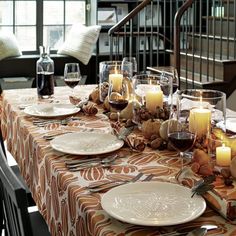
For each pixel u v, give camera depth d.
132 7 6.33
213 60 4.61
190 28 5.77
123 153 1.88
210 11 5.97
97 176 1.62
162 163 1.76
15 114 2.54
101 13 6.20
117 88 2.26
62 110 2.54
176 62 4.38
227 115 2.49
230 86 4.55
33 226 2.02
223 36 5.36
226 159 1.53
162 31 6.28
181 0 5.95
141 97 2.20
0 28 6.04
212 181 1.43
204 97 1.88
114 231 1.25
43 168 1.88
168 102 2.20
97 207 1.38
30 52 6.16
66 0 6.25
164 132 1.91
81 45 5.95
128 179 1.59
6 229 1.90
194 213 1.30
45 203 1.86
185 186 1.50
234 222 1.29
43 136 2.11
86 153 1.83
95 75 6.08
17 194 1.28
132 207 1.34
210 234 1.22
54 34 6.28
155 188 1.46
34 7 6.12
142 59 6.18
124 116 2.26
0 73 5.67
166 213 1.31
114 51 6.13
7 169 1.40
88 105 2.55
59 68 5.89
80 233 1.42
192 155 1.67
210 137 1.67
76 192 1.48
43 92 2.95
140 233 1.24
